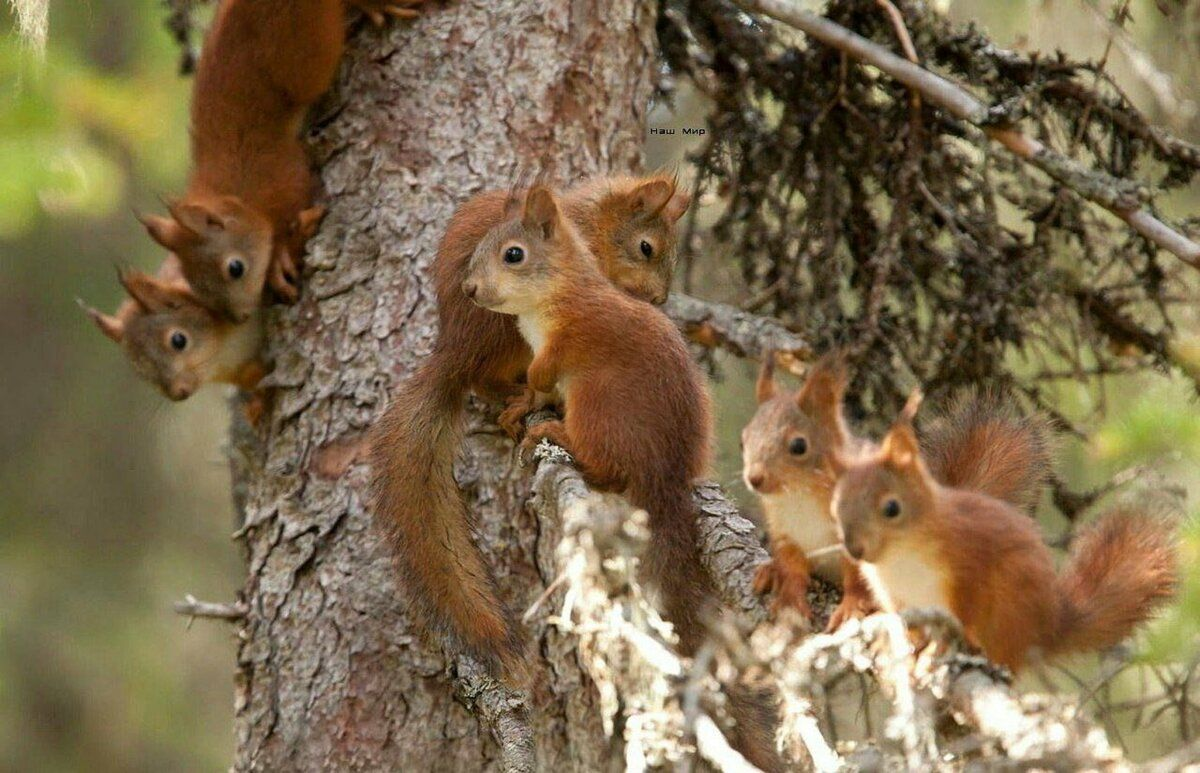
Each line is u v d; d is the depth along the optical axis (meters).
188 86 18.50
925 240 12.34
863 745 6.81
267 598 10.37
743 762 6.46
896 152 12.18
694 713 6.67
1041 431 9.33
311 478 10.55
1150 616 8.18
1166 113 12.30
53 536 22.17
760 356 11.41
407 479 9.79
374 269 10.97
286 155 12.48
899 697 6.65
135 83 17.89
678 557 9.09
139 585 22.22
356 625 10.12
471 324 9.95
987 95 12.14
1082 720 6.58
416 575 9.69
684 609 9.03
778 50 13.24
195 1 14.15
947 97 10.97
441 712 9.93
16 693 21.05
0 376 22.22
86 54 18.45
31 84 14.97
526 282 9.43
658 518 9.12
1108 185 10.49
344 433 10.59
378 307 10.84
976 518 7.60
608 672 7.13
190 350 12.77
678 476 9.22
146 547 22.45
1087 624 8.06
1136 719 8.71
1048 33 14.09
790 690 6.89
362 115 11.53
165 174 18.97
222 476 22.91
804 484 8.12
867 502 7.54
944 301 12.32
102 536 22.34
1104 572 8.20
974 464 9.08
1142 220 10.43
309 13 11.68
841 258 12.88
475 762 9.85
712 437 9.72
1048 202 12.06
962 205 12.29
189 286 12.50
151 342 12.75
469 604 9.62
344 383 10.70
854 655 6.98
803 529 8.27
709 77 13.12
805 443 8.12
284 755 10.06
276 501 10.59
